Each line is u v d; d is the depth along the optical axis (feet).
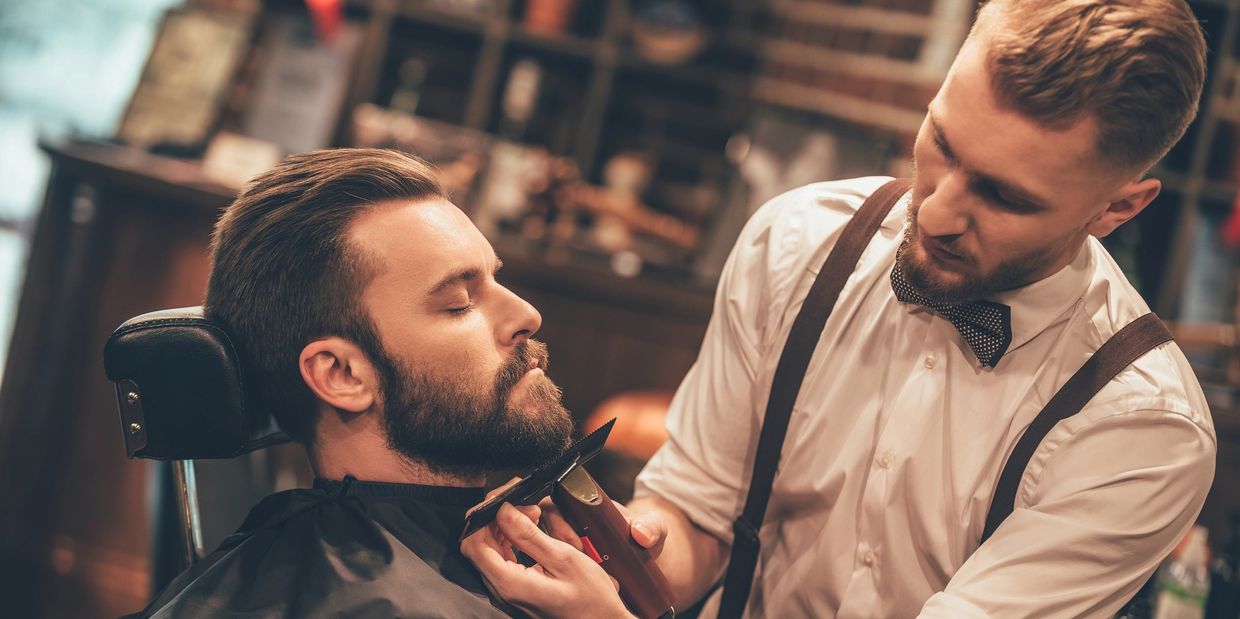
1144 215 10.91
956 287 3.71
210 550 5.17
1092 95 3.22
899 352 4.24
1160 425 3.82
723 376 4.62
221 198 9.53
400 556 3.91
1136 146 3.33
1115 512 3.78
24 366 9.65
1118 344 3.98
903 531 4.19
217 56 10.98
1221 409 9.01
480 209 10.40
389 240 3.99
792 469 4.41
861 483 4.27
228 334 4.04
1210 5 10.42
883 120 11.34
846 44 11.46
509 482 4.33
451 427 4.03
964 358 4.15
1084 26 3.25
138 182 9.52
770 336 4.47
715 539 4.71
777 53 11.57
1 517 9.61
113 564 9.66
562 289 9.86
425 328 3.99
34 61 13.61
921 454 4.13
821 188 4.61
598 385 9.96
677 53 11.18
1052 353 4.03
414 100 11.62
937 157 3.54
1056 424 3.96
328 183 4.03
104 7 13.71
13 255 13.62
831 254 4.40
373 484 4.10
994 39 3.35
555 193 10.36
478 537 3.90
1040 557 3.79
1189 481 3.81
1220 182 10.64
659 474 4.72
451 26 11.11
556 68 11.60
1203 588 6.03
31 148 13.67
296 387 4.09
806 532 4.46
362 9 11.39
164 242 9.69
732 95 11.64
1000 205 3.48
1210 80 10.45
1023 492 4.00
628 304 9.81
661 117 11.75
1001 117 3.32
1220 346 9.50
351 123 10.96
